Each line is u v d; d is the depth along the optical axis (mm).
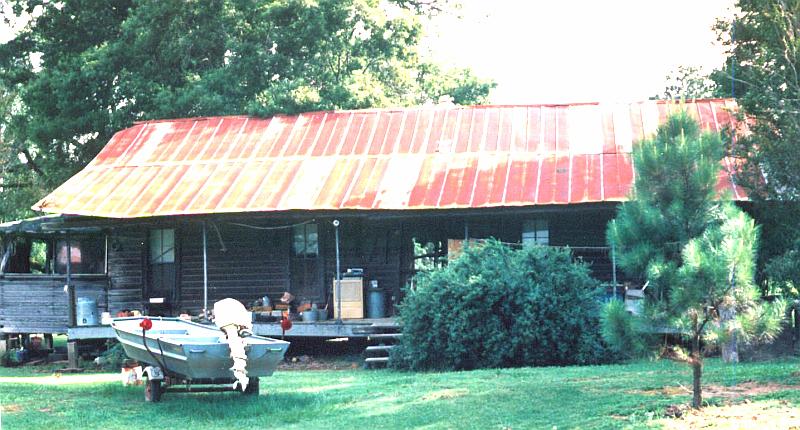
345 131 32688
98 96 40938
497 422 15492
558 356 23141
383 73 46312
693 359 15023
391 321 27859
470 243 28312
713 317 14750
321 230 30797
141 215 29109
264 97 35500
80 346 30500
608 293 26750
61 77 39781
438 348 23562
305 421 16797
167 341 18438
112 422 17328
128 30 39656
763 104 22719
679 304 14289
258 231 31281
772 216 23391
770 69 23156
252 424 16719
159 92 39344
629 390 17344
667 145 14867
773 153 21953
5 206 42594
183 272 31812
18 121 42844
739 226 14492
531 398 17203
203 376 18375
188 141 33625
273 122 34094
